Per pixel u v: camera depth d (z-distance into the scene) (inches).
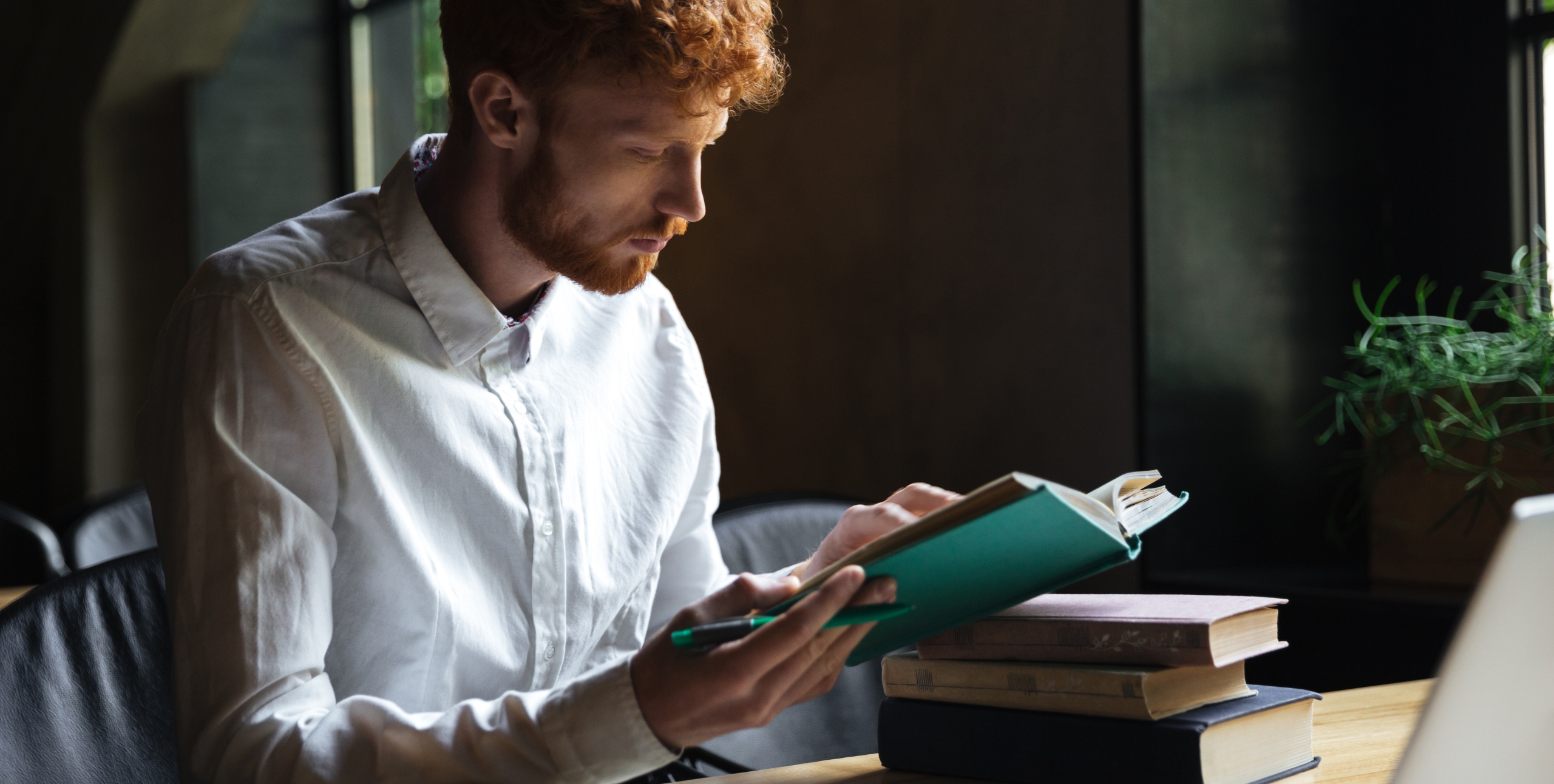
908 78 92.0
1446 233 81.9
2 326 248.8
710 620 30.9
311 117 196.2
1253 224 80.2
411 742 32.0
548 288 46.0
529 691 44.3
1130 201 77.0
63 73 204.1
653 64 36.2
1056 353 82.1
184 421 36.7
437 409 42.1
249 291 38.6
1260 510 80.7
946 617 32.9
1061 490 31.9
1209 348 78.7
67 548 90.7
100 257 207.6
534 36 37.2
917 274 91.8
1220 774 30.4
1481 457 67.5
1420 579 70.6
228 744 33.1
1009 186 85.0
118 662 47.8
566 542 45.1
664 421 51.6
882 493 95.0
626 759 30.8
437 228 43.9
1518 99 78.5
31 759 43.4
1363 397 74.0
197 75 194.1
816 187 99.8
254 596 34.6
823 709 57.4
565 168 38.7
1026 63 83.6
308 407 38.3
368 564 40.2
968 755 33.8
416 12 178.2
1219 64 78.5
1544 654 20.7
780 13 102.5
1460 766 21.0
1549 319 70.1
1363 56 84.5
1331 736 37.3
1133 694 30.5
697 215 39.5
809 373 100.8
